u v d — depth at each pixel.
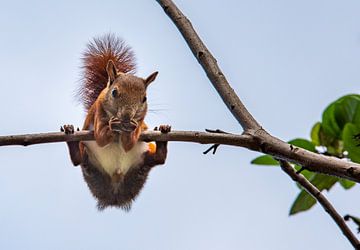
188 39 9.43
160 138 8.82
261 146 7.94
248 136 8.05
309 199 9.83
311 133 10.22
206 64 9.09
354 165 7.37
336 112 9.91
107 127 11.25
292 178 8.93
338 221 8.77
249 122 8.33
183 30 9.52
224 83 8.86
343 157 9.84
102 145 11.30
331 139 9.98
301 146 9.90
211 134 8.22
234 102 8.62
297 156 7.67
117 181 12.51
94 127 11.58
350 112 9.85
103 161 12.36
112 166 12.41
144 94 11.38
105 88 12.11
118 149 12.18
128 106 10.95
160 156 12.00
